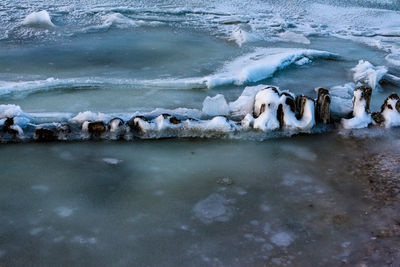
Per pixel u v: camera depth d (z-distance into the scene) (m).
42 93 5.05
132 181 3.17
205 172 3.35
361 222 2.69
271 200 2.96
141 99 5.01
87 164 3.43
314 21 12.30
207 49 7.81
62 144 3.79
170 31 9.34
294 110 4.18
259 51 7.73
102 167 3.38
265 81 6.06
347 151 3.80
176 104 4.90
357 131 4.23
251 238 2.53
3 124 3.82
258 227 2.64
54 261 2.30
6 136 3.80
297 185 3.18
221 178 3.26
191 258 2.34
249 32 9.14
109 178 3.21
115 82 5.47
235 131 4.04
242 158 3.62
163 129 3.96
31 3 11.31
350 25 12.04
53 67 6.33
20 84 5.11
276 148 3.84
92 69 6.31
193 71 6.30
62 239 2.48
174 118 4.03
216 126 4.02
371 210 2.83
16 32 8.40
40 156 3.55
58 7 11.11
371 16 13.20
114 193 3.00
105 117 4.12
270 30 10.10
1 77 5.66
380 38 10.30
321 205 2.90
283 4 14.25
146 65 6.63
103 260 2.31
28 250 2.38
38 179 3.16
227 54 7.45
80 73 6.07
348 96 5.48
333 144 3.95
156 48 7.78
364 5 15.23
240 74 5.94
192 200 2.94
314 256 2.37
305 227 2.64
